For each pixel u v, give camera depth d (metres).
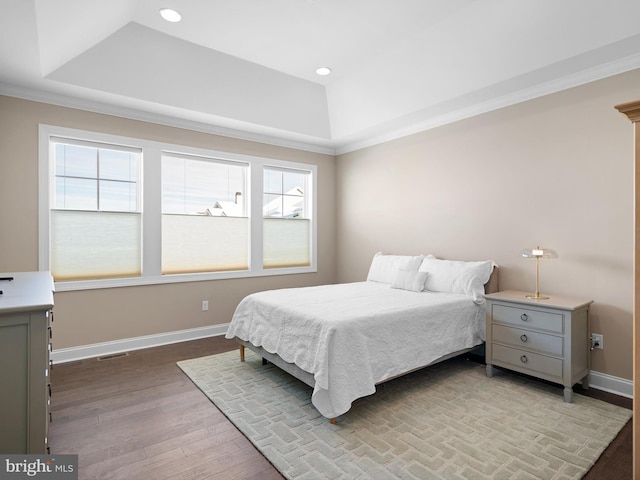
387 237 4.62
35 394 1.29
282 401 2.56
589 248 2.85
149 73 3.23
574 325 2.56
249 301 3.23
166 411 2.41
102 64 3.02
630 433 2.12
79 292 3.45
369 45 3.13
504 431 2.14
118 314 3.65
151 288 3.85
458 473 1.75
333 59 3.39
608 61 2.68
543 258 3.12
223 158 4.33
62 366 3.23
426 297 3.22
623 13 2.25
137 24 2.85
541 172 3.14
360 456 1.90
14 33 2.24
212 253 4.32
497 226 3.47
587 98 2.86
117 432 2.15
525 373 2.77
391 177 4.55
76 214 3.46
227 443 2.04
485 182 3.56
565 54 2.60
